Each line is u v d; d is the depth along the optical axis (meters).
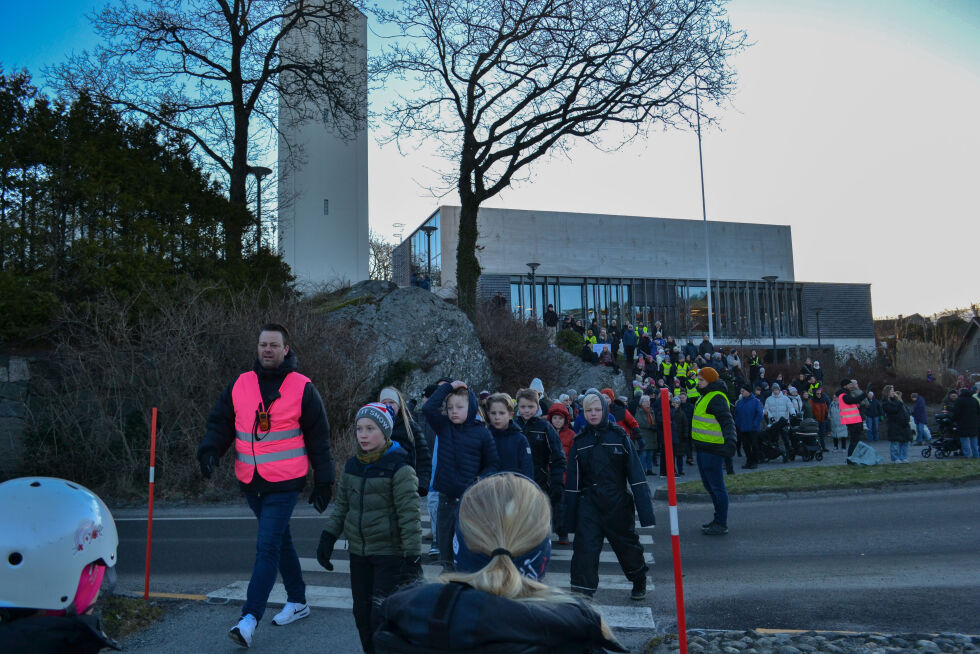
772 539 8.67
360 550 4.43
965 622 5.50
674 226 49.06
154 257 15.96
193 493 12.98
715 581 6.81
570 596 1.83
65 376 14.00
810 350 47.41
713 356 25.22
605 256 46.97
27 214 15.58
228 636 5.17
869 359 40.72
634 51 22.58
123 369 13.82
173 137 20.06
